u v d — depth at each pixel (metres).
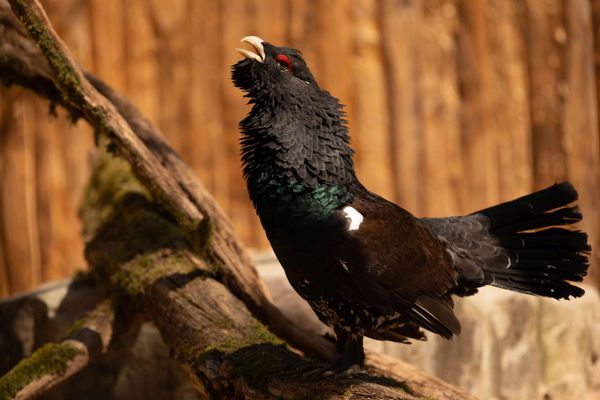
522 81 15.88
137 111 10.27
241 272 9.42
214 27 15.18
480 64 15.73
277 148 7.91
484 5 15.70
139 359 10.78
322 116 8.10
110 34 15.04
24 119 14.99
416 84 15.57
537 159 15.97
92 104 8.99
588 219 15.98
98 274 10.52
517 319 11.41
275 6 15.22
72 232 15.13
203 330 8.81
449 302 8.51
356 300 7.87
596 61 16.23
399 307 7.93
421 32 15.57
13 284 15.16
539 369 11.64
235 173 15.38
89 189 12.18
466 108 15.73
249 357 8.10
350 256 7.65
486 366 11.26
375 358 9.27
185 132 15.25
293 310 10.41
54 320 10.87
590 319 12.15
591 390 12.05
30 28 8.66
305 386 7.66
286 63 8.12
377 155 15.53
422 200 15.67
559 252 9.12
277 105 8.07
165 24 15.11
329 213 7.77
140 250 10.02
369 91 15.45
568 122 15.87
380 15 15.41
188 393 10.70
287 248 7.89
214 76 15.25
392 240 7.85
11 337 10.95
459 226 9.16
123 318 9.89
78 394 10.86
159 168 9.26
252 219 15.41
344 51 15.38
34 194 15.11
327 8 15.27
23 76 10.23
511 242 9.17
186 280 9.38
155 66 15.18
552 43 15.84
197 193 9.54
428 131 15.62
